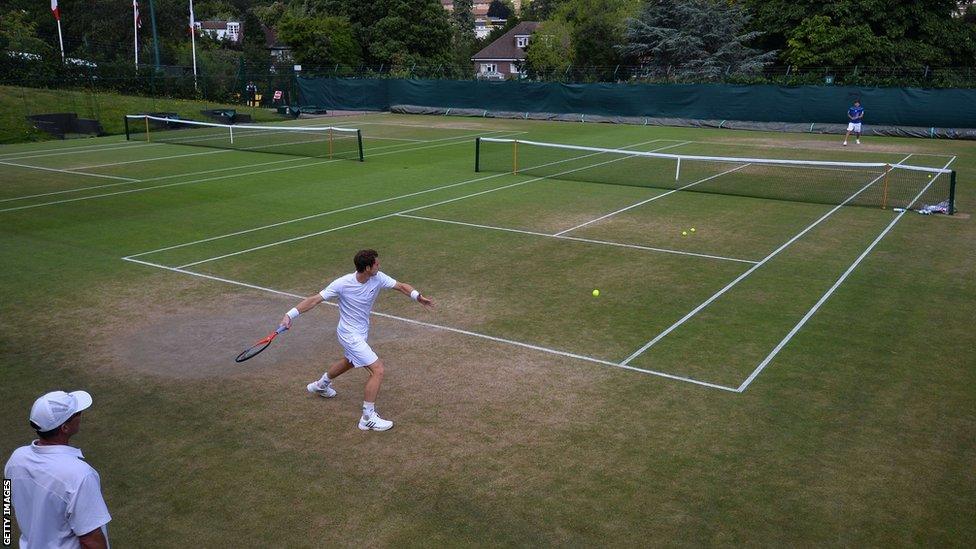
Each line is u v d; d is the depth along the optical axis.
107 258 13.80
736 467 6.79
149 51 62.12
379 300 11.45
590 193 20.34
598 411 7.90
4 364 9.15
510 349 9.57
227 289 12.02
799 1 50.00
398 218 17.09
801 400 8.13
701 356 9.34
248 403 8.14
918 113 34.53
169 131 36.19
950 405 8.02
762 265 13.39
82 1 65.31
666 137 34.47
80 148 29.66
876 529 5.88
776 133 36.47
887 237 15.46
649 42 53.66
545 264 13.43
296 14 69.44
